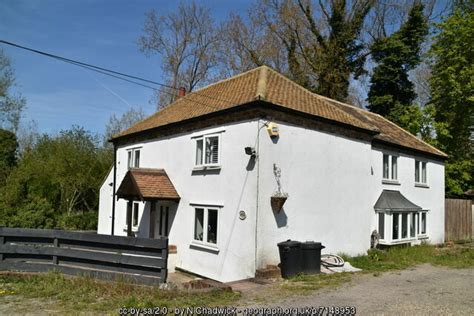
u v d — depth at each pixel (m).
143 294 8.38
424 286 9.93
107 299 8.03
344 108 19.89
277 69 32.66
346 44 31.39
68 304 7.66
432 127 28.28
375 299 8.55
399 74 30.19
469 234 22.94
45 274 9.68
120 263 9.65
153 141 17.28
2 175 27.44
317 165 13.19
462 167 27.72
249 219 11.61
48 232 10.20
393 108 29.59
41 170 27.39
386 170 17.52
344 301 8.37
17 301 7.84
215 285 9.66
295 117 12.62
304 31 32.09
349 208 14.27
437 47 28.12
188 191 14.59
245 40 33.41
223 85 16.75
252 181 11.66
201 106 15.23
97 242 9.94
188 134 14.94
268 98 12.09
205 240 13.41
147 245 9.46
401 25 31.86
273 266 11.29
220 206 12.80
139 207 17.78
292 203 12.28
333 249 13.52
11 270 9.88
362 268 12.55
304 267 11.30
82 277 9.30
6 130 33.91
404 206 16.88
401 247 16.56
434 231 20.23
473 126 29.25
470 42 26.72
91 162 29.41
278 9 32.16
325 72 30.98
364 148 15.20
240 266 11.75
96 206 29.33
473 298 8.66
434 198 20.56
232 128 12.71
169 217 15.56
